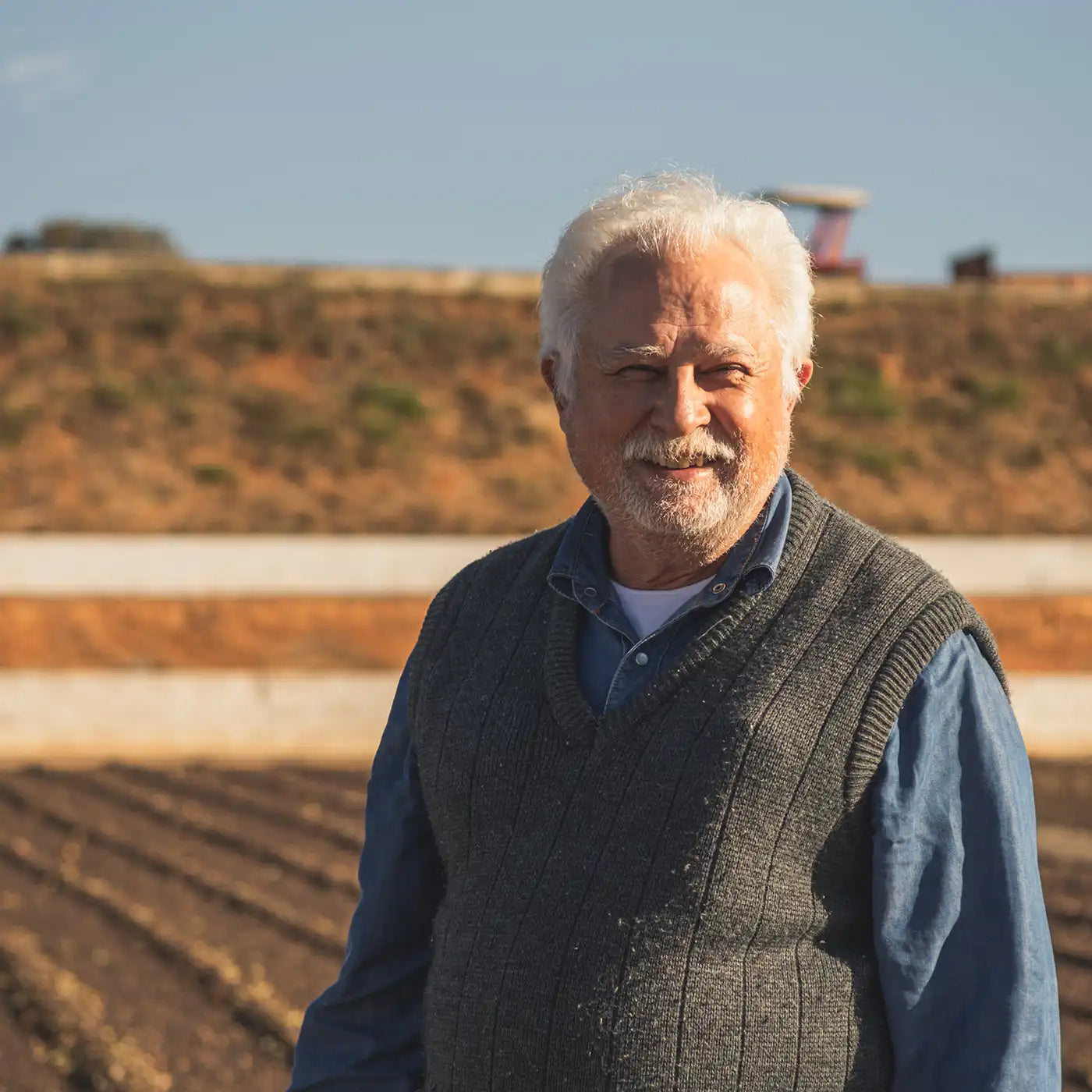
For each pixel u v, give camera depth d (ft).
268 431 69.87
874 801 5.58
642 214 6.23
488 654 6.68
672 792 5.74
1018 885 5.51
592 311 6.27
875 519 62.75
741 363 6.07
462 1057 6.08
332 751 41.19
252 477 65.46
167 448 67.00
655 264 6.13
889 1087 5.79
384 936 7.04
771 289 6.25
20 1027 18.13
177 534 54.19
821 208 103.09
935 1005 5.55
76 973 20.06
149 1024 18.17
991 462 74.69
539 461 70.49
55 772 36.14
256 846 27.27
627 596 6.44
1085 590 49.52
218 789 33.81
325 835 28.66
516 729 6.30
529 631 6.61
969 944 5.51
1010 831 5.56
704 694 5.84
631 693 6.13
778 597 5.98
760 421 6.14
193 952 20.74
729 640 5.94
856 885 5.75
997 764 5.62
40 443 65.57
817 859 5.65
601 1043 5.64
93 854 27.17
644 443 6.10
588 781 5.99
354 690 42.29
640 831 5.78
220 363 78.33
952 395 83.82
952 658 5.73
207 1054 17.30
